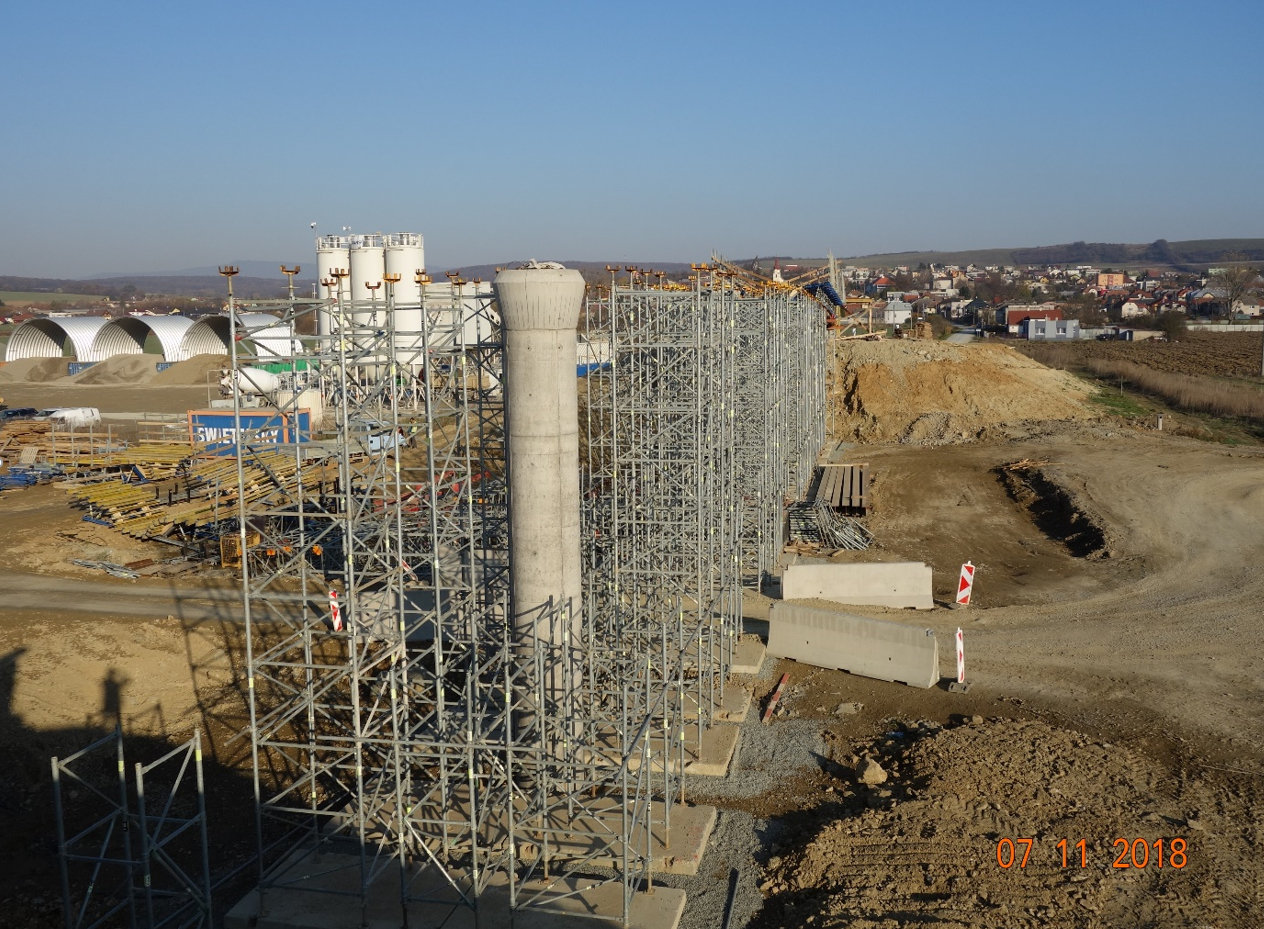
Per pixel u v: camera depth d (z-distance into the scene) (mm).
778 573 32688
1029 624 28031
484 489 20938
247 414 43938
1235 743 20781
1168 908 14867
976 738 20469
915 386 64000
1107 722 21922
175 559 33469
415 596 26500
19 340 108562
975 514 41875
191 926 15555
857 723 22297
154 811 19531
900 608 29656
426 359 16391
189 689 23938
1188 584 31141
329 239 53562
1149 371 81312
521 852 16812
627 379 25266
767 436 31422
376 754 21109
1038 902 14961
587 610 23078
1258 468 46375
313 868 16703
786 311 37312
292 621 18594
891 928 14055
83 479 46188
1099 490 42594
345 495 15992
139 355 93688
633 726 19500
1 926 15820
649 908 15266
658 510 24266
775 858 16828
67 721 22141
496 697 20297
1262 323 143750
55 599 29156
